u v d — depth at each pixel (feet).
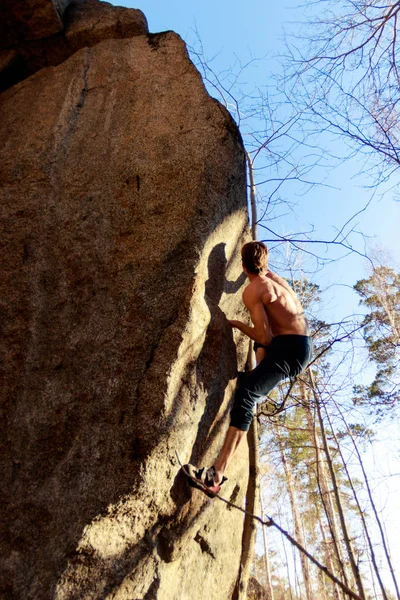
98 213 13.52
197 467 11.88
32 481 10.27
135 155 14.14
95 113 15.70
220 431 12.49
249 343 15.24
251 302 12.37
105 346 11.55
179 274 11.82
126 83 16.08
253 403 11.78
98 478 10.07
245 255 13.14
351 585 27.07
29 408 11.16
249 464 16.84
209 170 13.14
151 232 12.65
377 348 39.58
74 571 9.45
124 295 12.05
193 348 11.54
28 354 11.84
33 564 9.36
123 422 10.59
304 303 25.63
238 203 13.70
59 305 12.48
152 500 10.57
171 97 15.03
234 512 14.78
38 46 17.97
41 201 14.05
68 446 10.57
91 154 14.69
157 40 16.85
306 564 49.14
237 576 14.70
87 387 11.15
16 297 12.62
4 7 17.12
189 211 12.53
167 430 10.54
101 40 17.70
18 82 18.19
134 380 10.96
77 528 9.57
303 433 40.16
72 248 13.16
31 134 15.57
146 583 10.75
